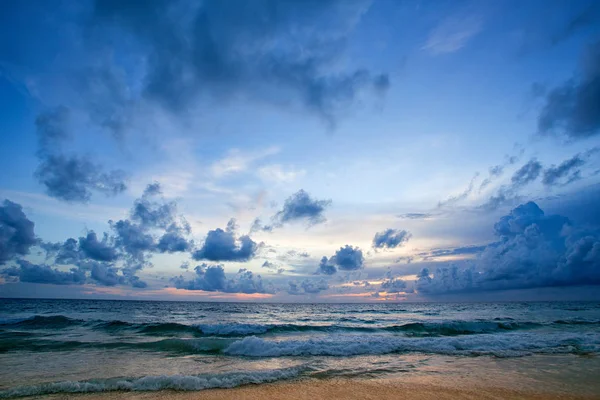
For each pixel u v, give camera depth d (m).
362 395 8.41
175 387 9.06
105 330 23.92
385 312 57.31
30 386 8.84
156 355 14.38
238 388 9.05
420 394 8.52
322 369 11.32
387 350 15.07
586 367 11.84
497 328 25.73
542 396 8.46
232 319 38.09
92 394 8.48
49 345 16.73
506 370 11.30
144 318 37.53
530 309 69.56
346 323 32.34
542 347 15.93
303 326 25.17
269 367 12.05
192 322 32.72
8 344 16.98
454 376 10.41
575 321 31.91
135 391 8.73
